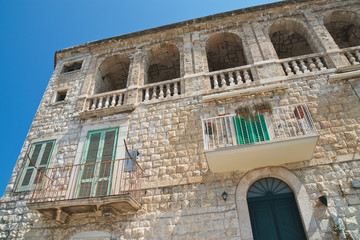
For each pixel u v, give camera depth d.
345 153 7.73
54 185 8.80
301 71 9.92
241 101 9.58
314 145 7.12
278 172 7.75
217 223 7.30
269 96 9.45
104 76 13.69
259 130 7.95
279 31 12.48
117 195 7.37
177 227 7.49
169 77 14.81
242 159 7.54
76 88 12.36
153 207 8.00
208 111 9.64
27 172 9.80
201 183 8.10
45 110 11.81
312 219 6.80
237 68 10.61
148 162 8.98
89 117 10.90
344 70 9.43
